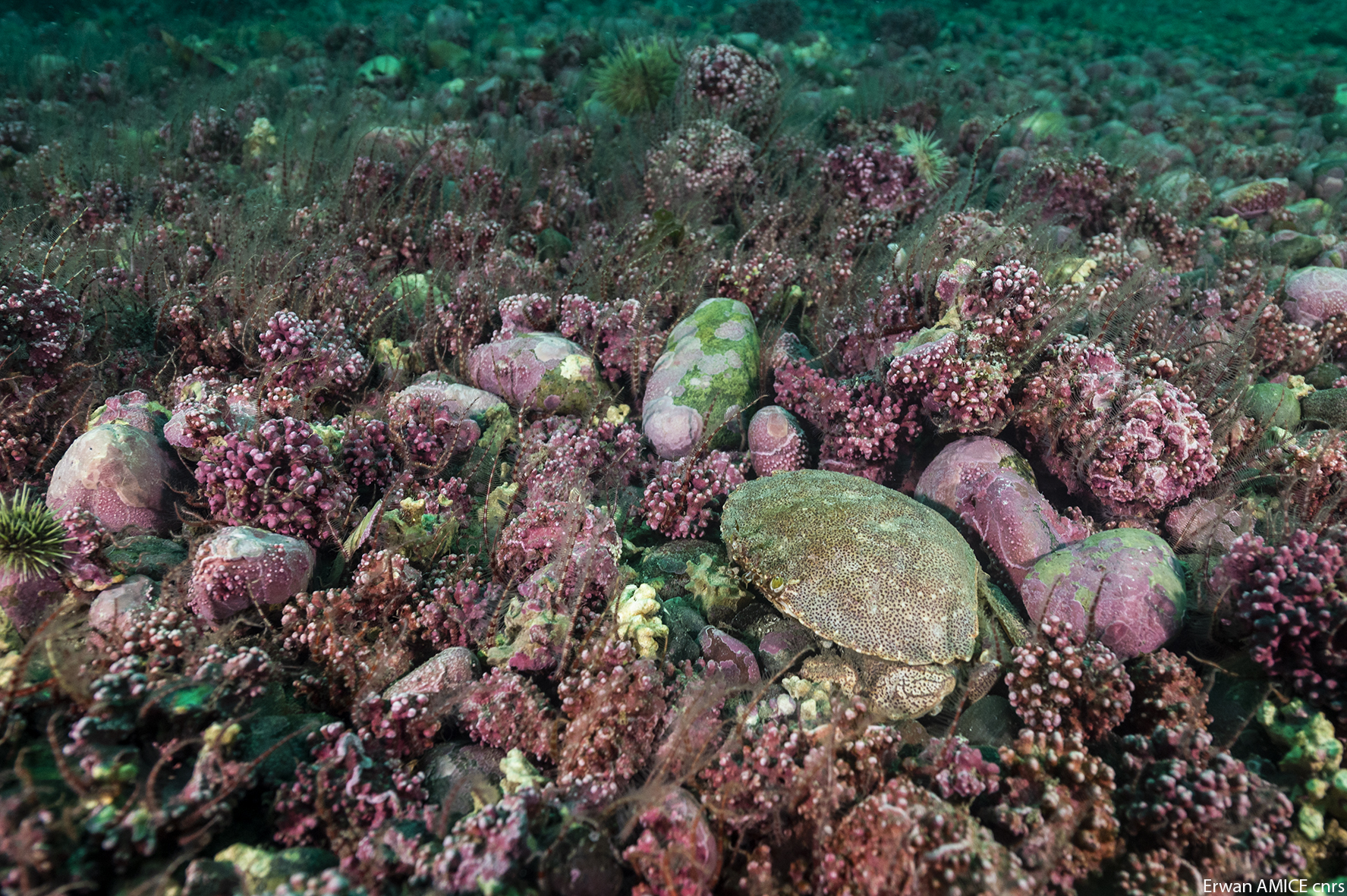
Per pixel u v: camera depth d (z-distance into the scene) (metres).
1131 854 0.20
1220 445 0.32
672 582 0.28
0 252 0.36
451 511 0.29
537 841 0.20
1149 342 0.35
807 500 0.28
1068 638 0.24
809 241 0.49
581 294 0.44
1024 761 0.22
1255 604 0.23
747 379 0.35
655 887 0.19
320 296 0.39
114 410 0.30
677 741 0.21
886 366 0.33
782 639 0.26
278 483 0.27
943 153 0.55
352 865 0.18
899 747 0.23
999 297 0.31
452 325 0.39
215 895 0.17
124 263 0.41
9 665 0.21
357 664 0.23
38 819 0.17
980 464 0.30
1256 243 0.49
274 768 0.20
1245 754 0.23
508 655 0.24
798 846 0.20
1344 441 0.32
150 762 0.19
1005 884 0.18
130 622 0.22
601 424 0.34
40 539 0.23
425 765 0.22
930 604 0.25
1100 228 0.50
